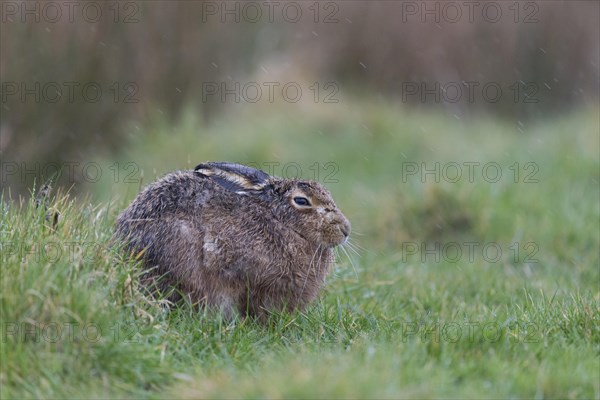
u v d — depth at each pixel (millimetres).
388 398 9547
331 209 13516
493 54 37625
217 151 27625
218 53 29328
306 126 31234
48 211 12656
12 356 10469
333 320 13258
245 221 13000
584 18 38562
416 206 22984
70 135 25391
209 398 9898
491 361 11148
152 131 27250
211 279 12820
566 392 10531
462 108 36969
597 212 22203
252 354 11719
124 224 13219
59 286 11055
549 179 25172
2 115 24438
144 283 12711
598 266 19297
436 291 16781
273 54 36375
